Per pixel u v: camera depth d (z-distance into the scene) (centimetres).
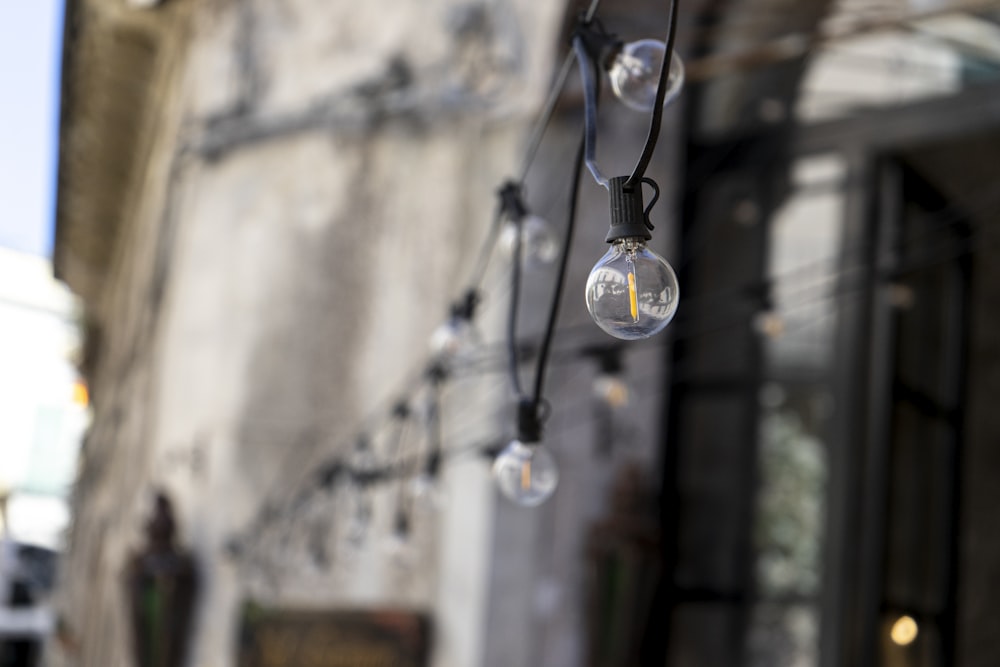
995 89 671
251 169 772
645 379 723
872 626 684
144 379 906
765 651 711
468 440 672
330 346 723
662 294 147
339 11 766
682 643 722
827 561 695
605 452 696
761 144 756
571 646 664
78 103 1076
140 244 1170
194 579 693
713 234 759
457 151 716
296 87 765
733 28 588
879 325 715
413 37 736
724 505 736
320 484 611
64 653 1289
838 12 556
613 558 666
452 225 709
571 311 682
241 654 663
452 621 665
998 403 902
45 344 2700
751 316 538
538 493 224
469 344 409
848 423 701
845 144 727
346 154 743
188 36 870
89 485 1462
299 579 688
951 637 783
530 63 693
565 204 689
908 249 745
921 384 762
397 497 686
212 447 720
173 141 867
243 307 744
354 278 729
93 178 1244
